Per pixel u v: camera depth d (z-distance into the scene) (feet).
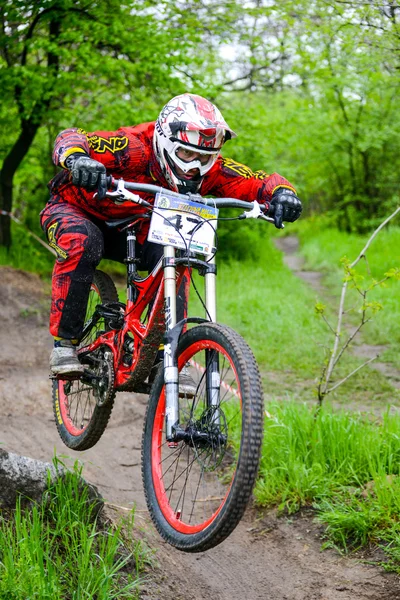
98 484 14.10
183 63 34.50
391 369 24.00
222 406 17.31
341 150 80.23
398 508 11.96
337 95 71.05
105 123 36.06
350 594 10.68
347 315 34.73
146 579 10.28
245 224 52.54
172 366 8.93
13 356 23.99
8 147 39.19
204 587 10.97
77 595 8.80
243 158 46.01
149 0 30.09
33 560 8.94
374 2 16.97
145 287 10.03
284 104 67.00
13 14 29.81
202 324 8.86
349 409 19.20
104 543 9.93
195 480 14.64
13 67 31.63
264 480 14.20
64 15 31.55
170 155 9.60
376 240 65.62
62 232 10.52
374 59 19.63
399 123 72.84
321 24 19.97
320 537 12.26
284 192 10.17
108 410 11.23
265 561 11.93
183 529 8.75
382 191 84.43
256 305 33.60
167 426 8.75
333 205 95.40
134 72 32.81
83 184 8.68
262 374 23.21
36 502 10.18
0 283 30.32
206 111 9.48
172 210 9.10
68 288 10.57
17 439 16.43
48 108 34.24
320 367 24.07
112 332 11.06
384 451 13.92
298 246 96.99
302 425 15.17
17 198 44.60
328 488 13.30
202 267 9.35
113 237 11.46
